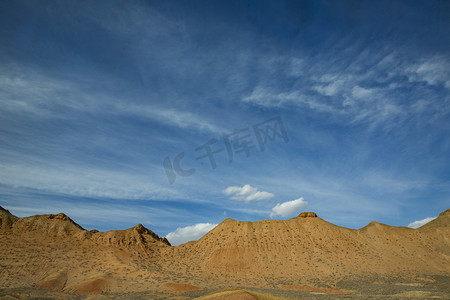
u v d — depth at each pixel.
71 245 117.31
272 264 113.44
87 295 77.94
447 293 71.31
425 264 114.81
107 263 106.56
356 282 94.25
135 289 87.12
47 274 93.12
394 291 76.88
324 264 111.94
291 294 74.06
